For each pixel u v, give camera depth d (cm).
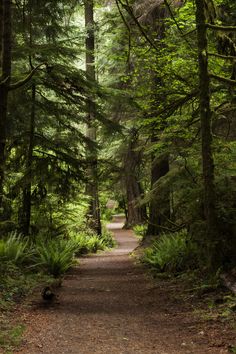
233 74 1011
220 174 934
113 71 1775
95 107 1419
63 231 1680
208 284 811
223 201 865
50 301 809
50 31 1438
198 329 602
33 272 1082
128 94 1366
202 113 852
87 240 2108
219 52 1021
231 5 1080
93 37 2156
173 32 1209
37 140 1388
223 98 1117
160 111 1162
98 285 1043
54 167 1394
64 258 1176
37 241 1306
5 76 907
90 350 524
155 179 1686
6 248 1048
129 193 3269
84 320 681
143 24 1500
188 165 1092
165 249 1209
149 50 1109
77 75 1302
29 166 1349
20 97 1327
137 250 1753
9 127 1350
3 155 909
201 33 855
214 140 985
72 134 1486
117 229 4109
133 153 1741
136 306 791
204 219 938
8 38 912
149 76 1270
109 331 616
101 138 2106
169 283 982
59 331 611
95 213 2369
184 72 1116
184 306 750
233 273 797
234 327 582
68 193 1428
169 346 538
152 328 630
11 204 1352
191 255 1058
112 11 1588
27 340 558
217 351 503
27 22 1363
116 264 1531
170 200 1340
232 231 848
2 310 693
